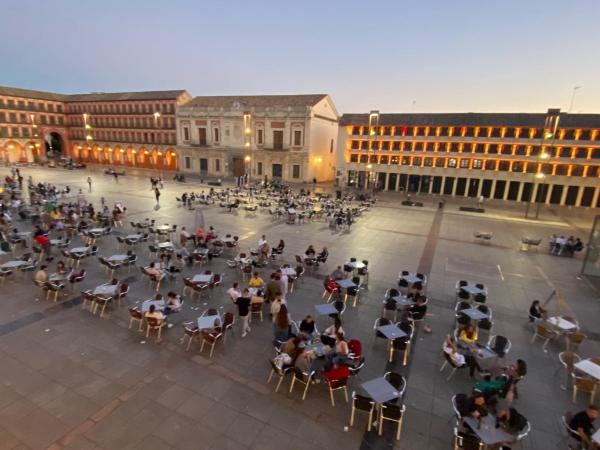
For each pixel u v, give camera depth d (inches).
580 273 704.4
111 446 275.1
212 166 2352.4
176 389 339.3
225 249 759.1
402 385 327.0
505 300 575.8
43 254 682.2
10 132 2652.6
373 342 434.6
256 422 305.0
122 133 2773.1
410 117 1892.2
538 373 388.2
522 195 1733.5
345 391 336.5
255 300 467.2
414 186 1948.8
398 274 664.4
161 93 2581.2
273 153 2123.5
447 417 319.6
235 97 2311.8
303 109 1995.6
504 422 274.5
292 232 938.1
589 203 1635.1
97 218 922.1
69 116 3011.8
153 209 1166.3
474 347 383.2
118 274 606.2
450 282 637.9
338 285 525.0
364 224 1083.9
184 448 276.7
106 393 330.3
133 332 432.8
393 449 284.5
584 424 280.7
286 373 343.0
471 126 1752.0
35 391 329.1
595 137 1574.8
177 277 599.8
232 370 370.6
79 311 477.7
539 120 1641.2
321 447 283.1
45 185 1409.9
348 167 2042.3
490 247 887.1
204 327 393.7
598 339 467.8
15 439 278.1
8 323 441.7
